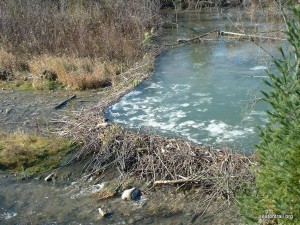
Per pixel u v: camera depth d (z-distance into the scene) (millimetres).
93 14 19703
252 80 13305
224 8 24812
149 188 7828
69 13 19359
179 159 8188
